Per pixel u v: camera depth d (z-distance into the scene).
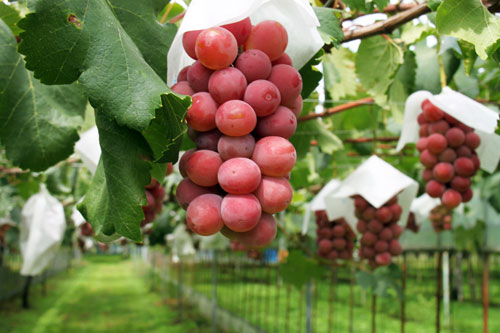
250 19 0.43
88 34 0.38
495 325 3.69
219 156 0.39
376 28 0.60
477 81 1.06
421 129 0.74
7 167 1.29
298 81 0.40
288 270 1.53
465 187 0.71
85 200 0.40
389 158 1.70
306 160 1.56
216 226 0.38
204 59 0.38
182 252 1.92
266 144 0.38
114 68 0.37
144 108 0.36
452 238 2.46
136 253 12.29
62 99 0.57
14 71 0.54
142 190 0.39
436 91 0.89
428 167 0.74
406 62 0.85
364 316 4.28
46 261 1.30
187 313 4.99
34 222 1.30
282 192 0.38
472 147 0.71
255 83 0.38
